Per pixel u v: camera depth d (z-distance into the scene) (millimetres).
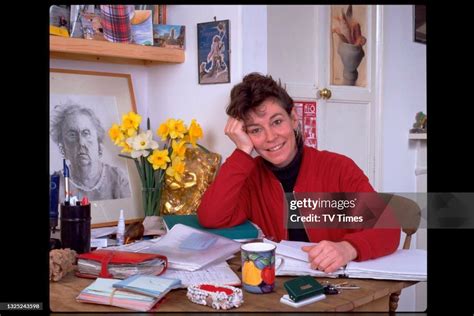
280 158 1327
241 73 1478
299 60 1873
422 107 2617
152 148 1395
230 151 1502
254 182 1416
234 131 1293
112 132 1383
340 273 943
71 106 1425
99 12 1416
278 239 1377
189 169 1484
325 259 938
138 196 1547
